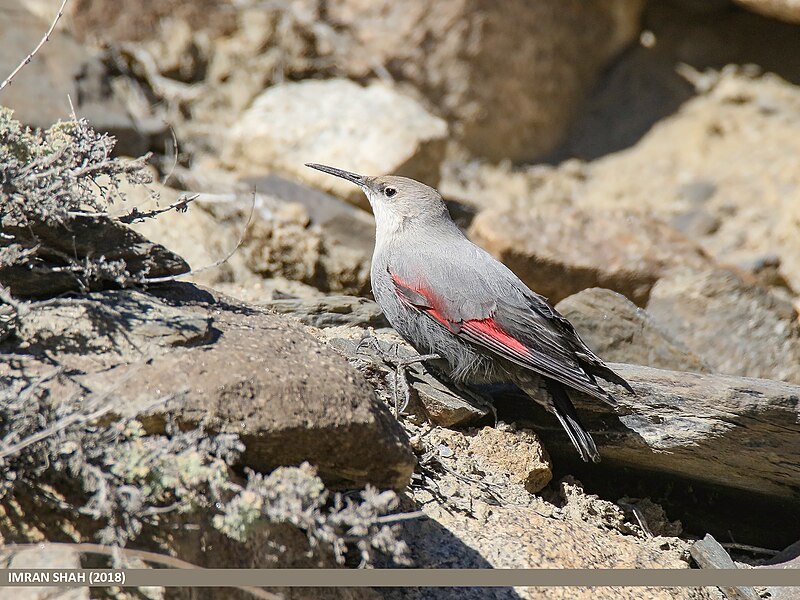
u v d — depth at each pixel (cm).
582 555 755
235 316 715
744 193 1736
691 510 934
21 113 1298
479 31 1744
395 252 948
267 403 634
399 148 1520
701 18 1992
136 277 706
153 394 617
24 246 684
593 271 1366
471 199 1681
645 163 1814
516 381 877
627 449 887
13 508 593
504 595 701
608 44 1934
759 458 862
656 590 748
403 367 880
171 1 1722
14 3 1455
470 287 889
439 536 738
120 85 1622
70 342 649
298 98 1620
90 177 696
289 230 1272
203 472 581
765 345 1268
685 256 1400
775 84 1917
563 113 1867
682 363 1052
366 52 1734
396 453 664
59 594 554
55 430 554
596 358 860
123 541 579
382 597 677
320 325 1016
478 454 849
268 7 1748
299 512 582
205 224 1245
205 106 1672
